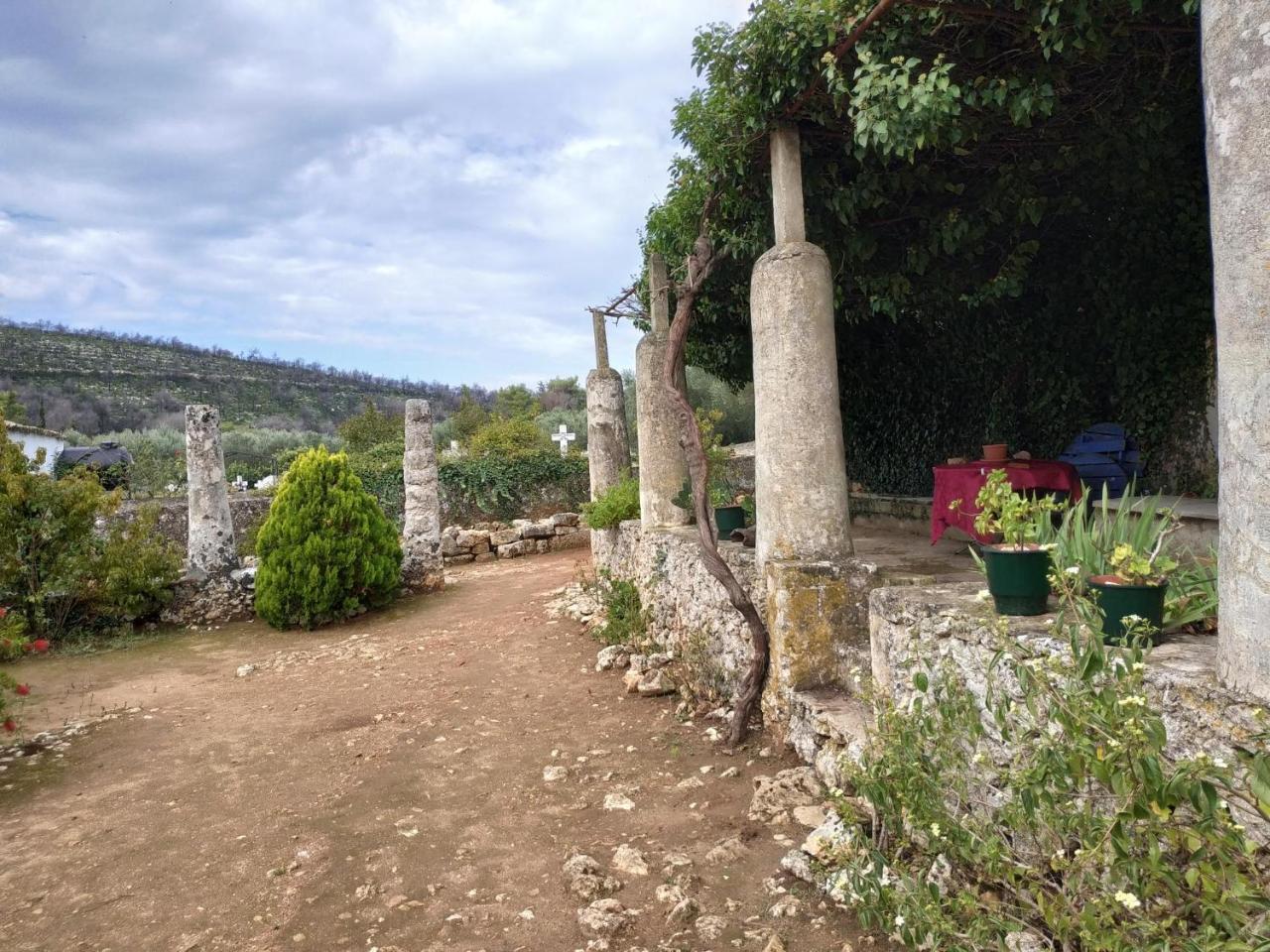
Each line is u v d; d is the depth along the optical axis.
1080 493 5.20
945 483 5.43
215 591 9.91
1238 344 1.79
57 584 8.71
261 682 6.91
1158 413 5.84
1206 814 1.60
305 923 2.97
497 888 3.15
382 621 9.41
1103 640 2.27
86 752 5.20
